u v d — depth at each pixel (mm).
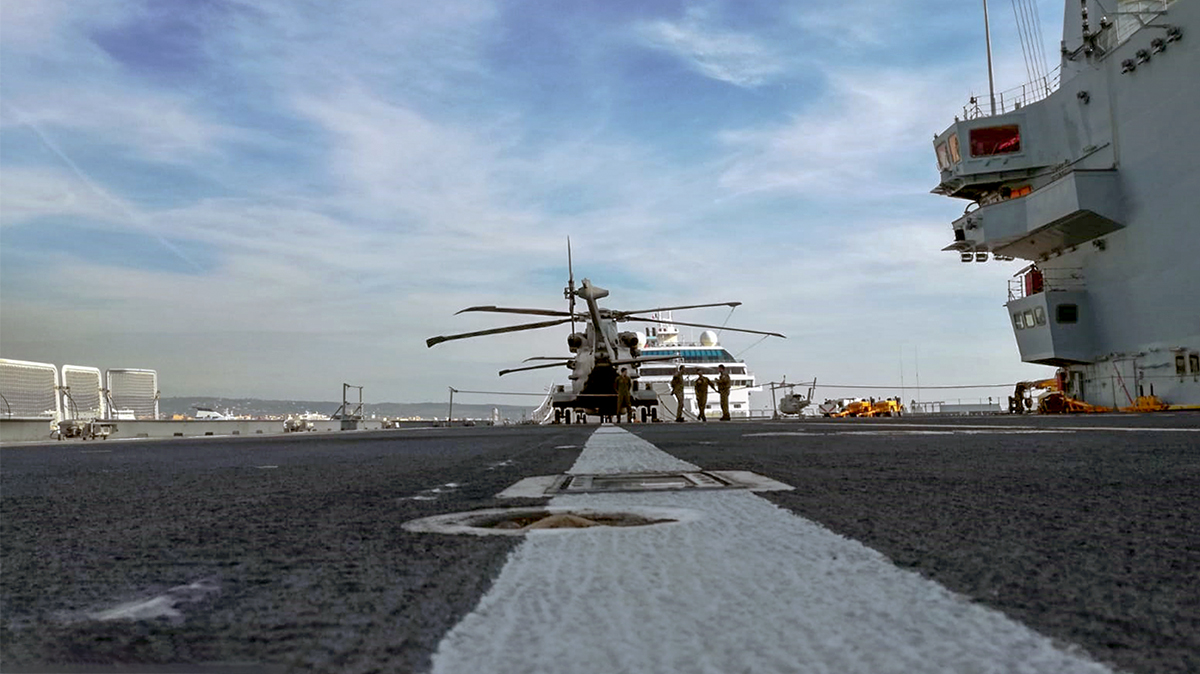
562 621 1350
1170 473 4344
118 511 3420
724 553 1992
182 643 1260
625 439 11078
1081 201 36125
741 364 64438
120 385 39125
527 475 4926
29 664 1139
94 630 1354
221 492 4246
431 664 1117
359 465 6438
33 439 28297
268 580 1797
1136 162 35469
